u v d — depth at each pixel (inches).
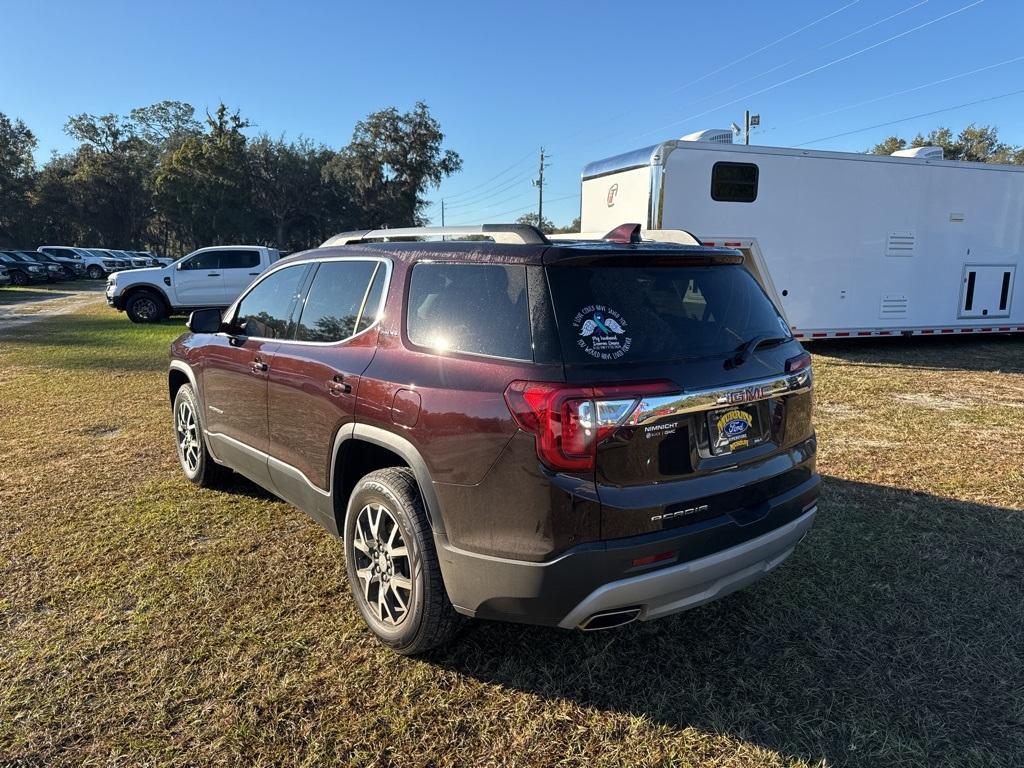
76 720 96.5
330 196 2532.0
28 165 2576.3
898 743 92.7
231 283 640.4
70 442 231.6
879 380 343.0
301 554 146.9
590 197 437.1
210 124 2156.7
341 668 108.8
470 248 107.0
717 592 102.0
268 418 143.7
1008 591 131.8
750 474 101.8
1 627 119.0
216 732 94.7
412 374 106.1
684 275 106.6
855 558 145.3
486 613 98.2
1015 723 96.5
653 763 89.8
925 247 434.0
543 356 91.7
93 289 1145.4
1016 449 222.5
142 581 135.0
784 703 101.1
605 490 89.4
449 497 98.3
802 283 410.9
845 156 405.4
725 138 393.4
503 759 90.6
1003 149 2421.3
